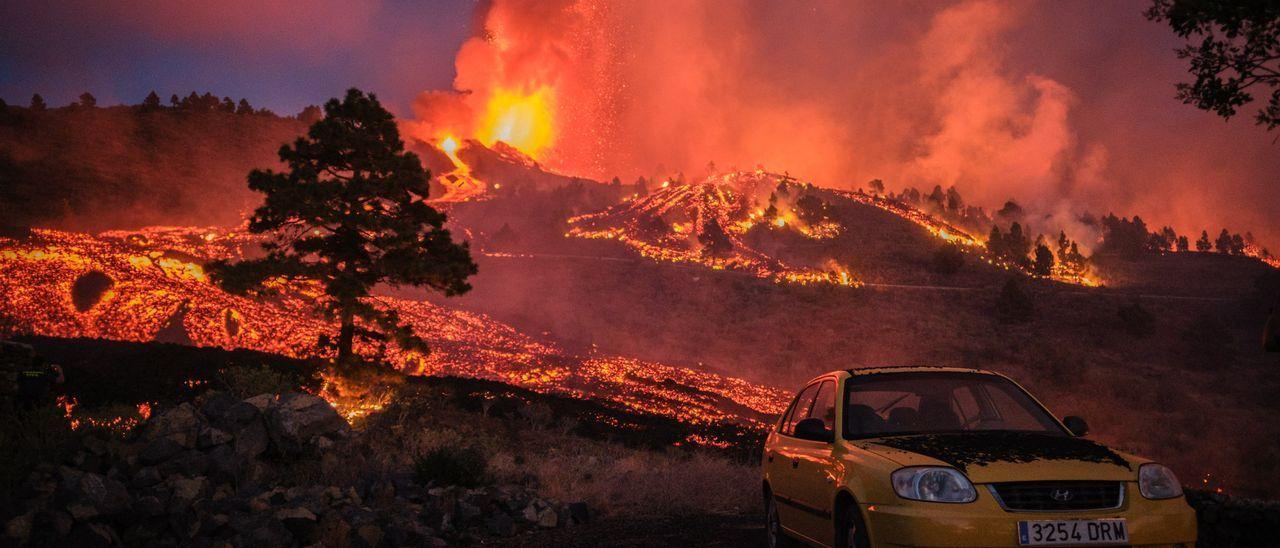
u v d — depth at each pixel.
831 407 6.84
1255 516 6.88
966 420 6.45
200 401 11.73
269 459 11.31
